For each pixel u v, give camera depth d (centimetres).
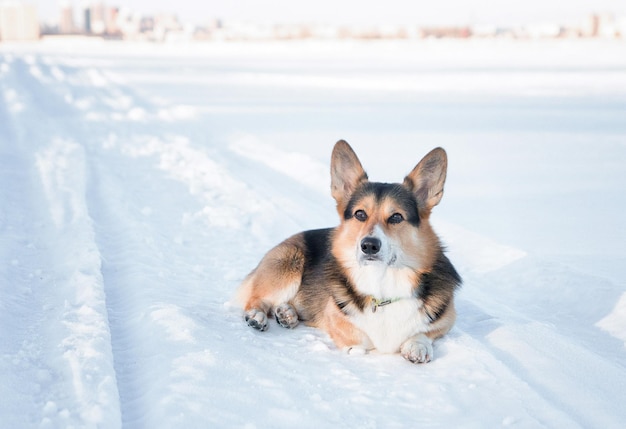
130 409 342
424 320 428
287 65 4359
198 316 473
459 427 330
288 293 496
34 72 3022
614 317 482
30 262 571
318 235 516
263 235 705
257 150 1230
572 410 351
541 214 788
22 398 339
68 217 702
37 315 456
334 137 1394
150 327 440
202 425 318
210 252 643
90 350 390
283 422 328
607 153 1177
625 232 704
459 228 726
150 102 2041
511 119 1641
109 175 941
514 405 350
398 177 1004
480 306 517
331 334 449
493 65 3906
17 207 742
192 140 1336
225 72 3600
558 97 2112
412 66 3962
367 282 425
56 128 1334
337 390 370
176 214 767
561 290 538
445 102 2055
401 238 418
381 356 431
